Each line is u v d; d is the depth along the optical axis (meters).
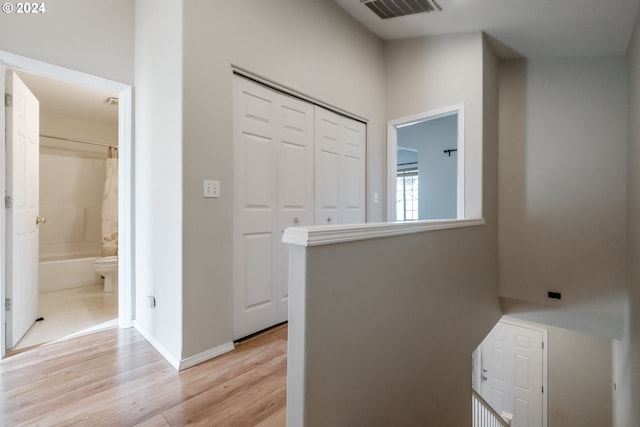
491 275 3.21
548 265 3.27
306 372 1.12
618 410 3.23
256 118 2.35
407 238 1.72
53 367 1.91
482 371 4.66
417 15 2.93
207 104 2.01
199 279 1.97
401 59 3.56
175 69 1.94
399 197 6.57
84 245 4.52
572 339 4.00
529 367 4.29
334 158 3.07
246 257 2.30
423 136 5.61
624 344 2.88
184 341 1.90
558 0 2.40
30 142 2.53
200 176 1.97
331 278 1.22
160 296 2.13
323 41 2.87
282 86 2.50
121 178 2.55
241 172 2.26
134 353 2.10
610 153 3.01
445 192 5.37
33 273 2.60
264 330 2.43
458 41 3.14
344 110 3.11
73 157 4.42
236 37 2.17
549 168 3.27
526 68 3.38
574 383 3.96
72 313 2.93
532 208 3.35
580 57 3.14
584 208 3.11
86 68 2.30
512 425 4.35
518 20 2.74
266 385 1.73
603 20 2.56
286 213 2.59
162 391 1.67
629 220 2.77
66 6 2.21
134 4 2.54
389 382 1.56
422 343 1.86
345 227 1.28
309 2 2.73
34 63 2.09
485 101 3.06
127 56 2.50
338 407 1.25
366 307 1.41
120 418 1.46
